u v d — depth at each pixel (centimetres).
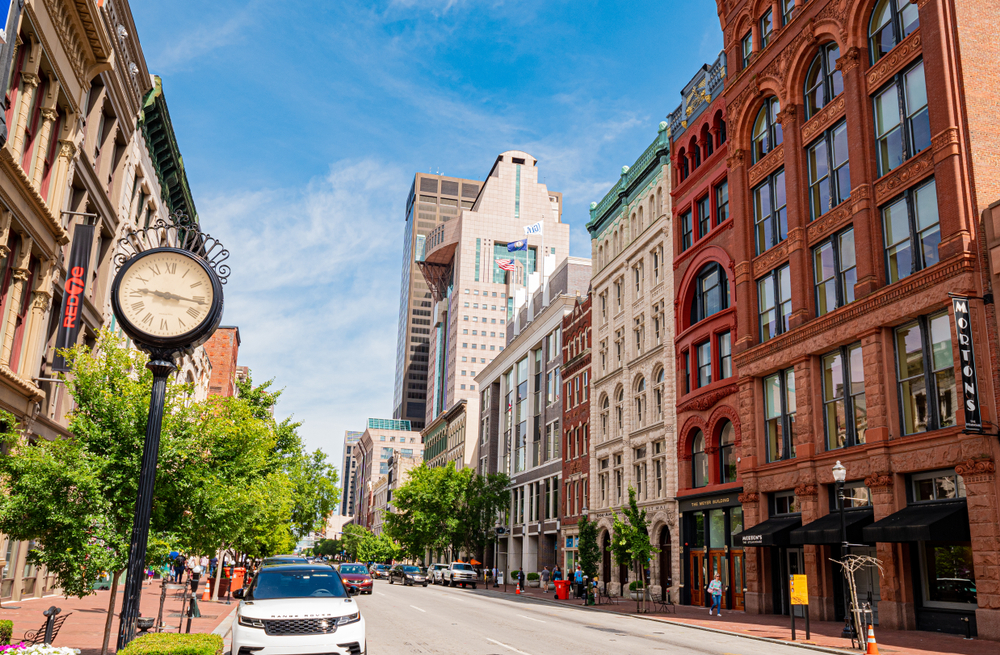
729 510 3459
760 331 3312
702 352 3881
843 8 2831
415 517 6669
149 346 1159
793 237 3039
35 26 2089
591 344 5456
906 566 2314
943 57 2344
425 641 1809
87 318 2775
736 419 3412
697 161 4125
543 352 6650
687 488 3866
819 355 2880
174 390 1414
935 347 2330
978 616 2030
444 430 10456
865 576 2566
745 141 3500
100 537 1256
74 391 1362
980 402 2106
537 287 7488
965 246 2194
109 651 1450
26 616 2111
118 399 1340
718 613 2905
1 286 2130
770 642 1995
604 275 5288
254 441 1530
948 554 2225
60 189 2412
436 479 6781
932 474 2303
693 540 3822
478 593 4675
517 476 7081
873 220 2608
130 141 3203
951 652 1714
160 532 1321
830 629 2316
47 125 2288
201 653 976
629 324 4812
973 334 2145
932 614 2231
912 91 2509
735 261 3478
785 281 3152
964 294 2183
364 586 3925
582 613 3064
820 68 3052
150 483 1095
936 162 2333
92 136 2734
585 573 3847
